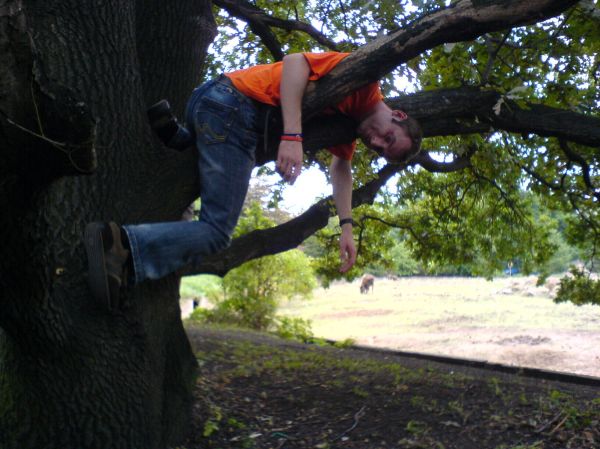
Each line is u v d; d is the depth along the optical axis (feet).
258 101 12.22
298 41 29.22
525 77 21.98
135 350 14.06
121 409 13.75
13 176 9.96
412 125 13.19
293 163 11.85
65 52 12.83
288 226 22.24
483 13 12.54
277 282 48.75
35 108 8.95
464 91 16.28
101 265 10.72
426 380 22.02
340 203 14.55
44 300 12.42
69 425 13.39
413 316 71.05
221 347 28.02
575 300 32.32
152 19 15.67
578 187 29.22
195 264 11.89
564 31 21.43
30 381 13.46
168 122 13.20
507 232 32.19
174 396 15.88
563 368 38.65
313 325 65.26
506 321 64.75
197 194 14.32
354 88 12.82
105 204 13.19
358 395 19.89
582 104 22.17
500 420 17.48
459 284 120.37
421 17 12.85
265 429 17.38
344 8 25.82
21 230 11.21
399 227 33.06
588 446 15.81
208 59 29.07
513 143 27.09
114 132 13.29
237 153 12.03
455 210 32.14
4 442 13.55
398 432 17.08
